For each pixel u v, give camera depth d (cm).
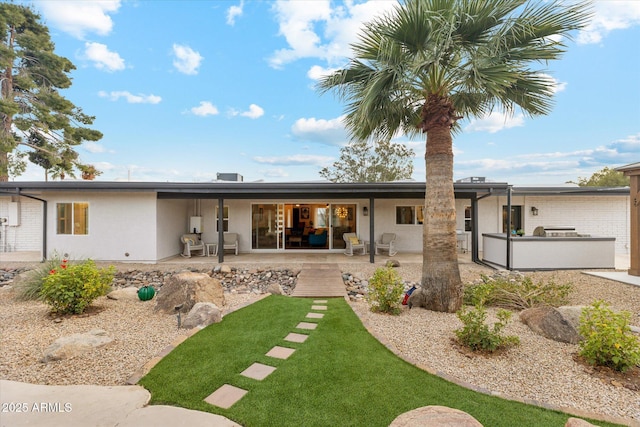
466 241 1302
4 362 322
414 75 484
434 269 520
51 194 1038
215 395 266
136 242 1044
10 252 1247
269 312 507
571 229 1108
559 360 328
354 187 969
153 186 969
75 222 1045
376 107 550
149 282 866
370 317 484
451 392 270
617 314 322
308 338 394
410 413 188
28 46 1634
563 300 564
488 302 569
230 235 1239
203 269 951
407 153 2495
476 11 439
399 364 322
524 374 301
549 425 227
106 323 443
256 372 305
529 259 902
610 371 303
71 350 334
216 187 980
